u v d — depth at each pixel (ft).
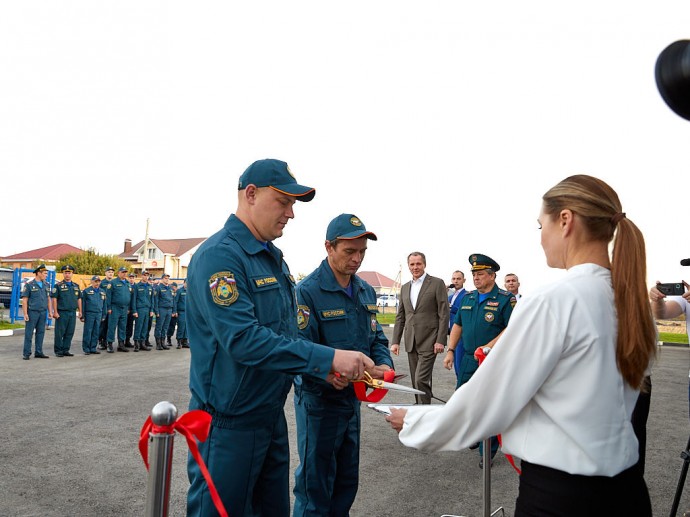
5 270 77.36
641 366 4.69
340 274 10.23
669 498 13.20
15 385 26.27
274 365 6.44
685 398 26.73
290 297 7.84
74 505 11.71
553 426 4.63
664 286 13.60
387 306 182.70
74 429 17.94
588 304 4.63
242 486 6.78
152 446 5.03
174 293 49.44
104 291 43.60
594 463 4.43
